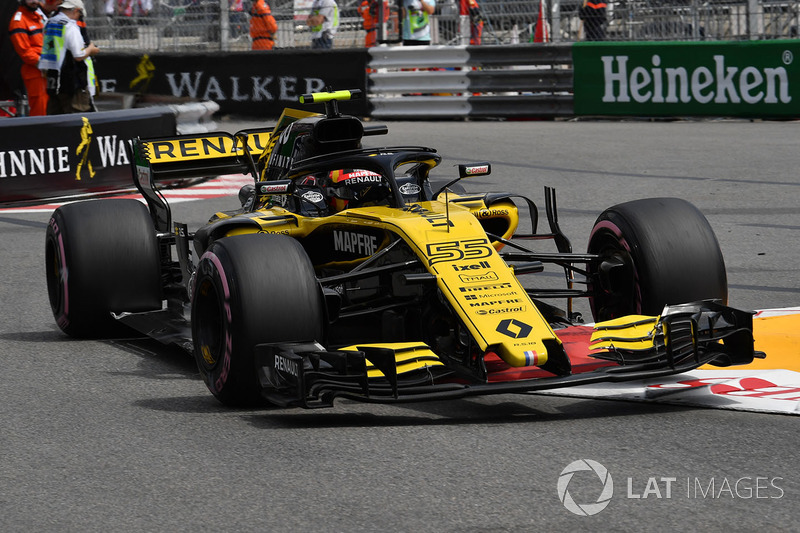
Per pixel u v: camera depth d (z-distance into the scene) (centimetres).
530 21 6994
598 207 3969
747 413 1728
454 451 1584
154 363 2205
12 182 4494
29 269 3241
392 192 2066
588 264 2155
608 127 6281
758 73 6116
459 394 1636
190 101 6875
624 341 1834
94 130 4681
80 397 1948
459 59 6800
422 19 7125
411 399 1619
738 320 1783
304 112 2378
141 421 1784
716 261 1959
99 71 7406
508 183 4519
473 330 1703
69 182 4625
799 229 3494
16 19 5316
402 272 1934
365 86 6969
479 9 7112
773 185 4284
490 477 1471
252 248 1798
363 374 1623
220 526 1333
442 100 6831
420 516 1345
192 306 1939
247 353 1758
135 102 6794
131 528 1335
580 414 1756
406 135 6088
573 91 6562
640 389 1875
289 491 1441
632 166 4850
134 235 2383
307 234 2141
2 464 1586
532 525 1310
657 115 6394
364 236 2022
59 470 1553
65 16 5144
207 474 1516
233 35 7512
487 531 1295
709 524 1303
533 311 1750
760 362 2027
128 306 2378
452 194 2267
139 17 7662
